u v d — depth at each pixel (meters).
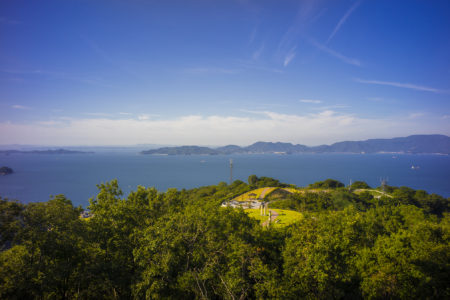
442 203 120.75
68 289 28.06
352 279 32.03
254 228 36.25
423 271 27.33
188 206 39.88
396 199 109.62
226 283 26.17
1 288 21.70
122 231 29.47
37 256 24.61
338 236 31.38
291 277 27.78
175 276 28.72
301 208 96.50
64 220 25.61
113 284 26.38
